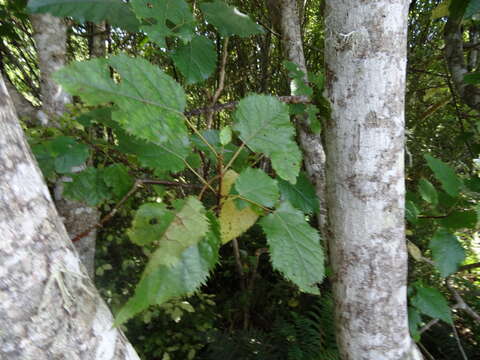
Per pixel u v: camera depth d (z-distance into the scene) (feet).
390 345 1.48
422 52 4.78
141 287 0.82
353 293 1.48
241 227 1.12
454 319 4.02
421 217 1.94
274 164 1.06
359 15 1.27
